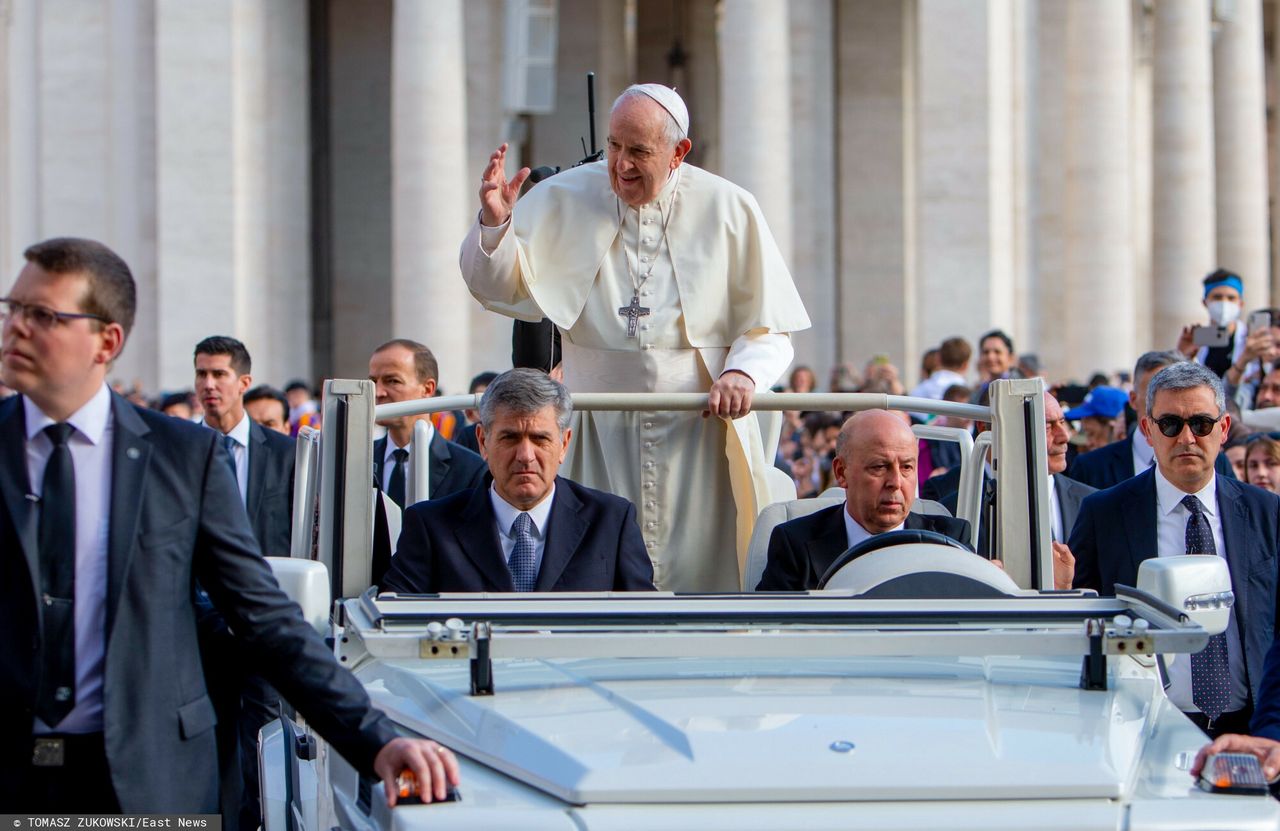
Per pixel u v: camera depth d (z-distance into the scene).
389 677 13.51
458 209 93.19
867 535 16.98
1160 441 19.80
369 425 15.59
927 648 12.30
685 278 18.08
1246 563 19.83
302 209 96.50
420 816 10.34
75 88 101.06
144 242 97.19
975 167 88.44
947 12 88.69
